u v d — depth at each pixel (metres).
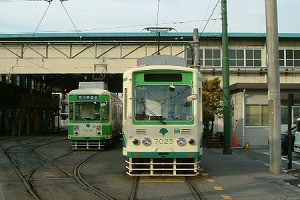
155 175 12.58
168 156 12.45
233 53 35.59
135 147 12.50
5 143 28.70
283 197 9.68
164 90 12.80
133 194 9.94
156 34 36.03
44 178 12.45
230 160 17.78
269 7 14.03
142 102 12.71
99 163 16.41
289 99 14.73
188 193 10.12
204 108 26.98
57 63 30.98
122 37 36.28
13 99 43.47
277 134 13.77
